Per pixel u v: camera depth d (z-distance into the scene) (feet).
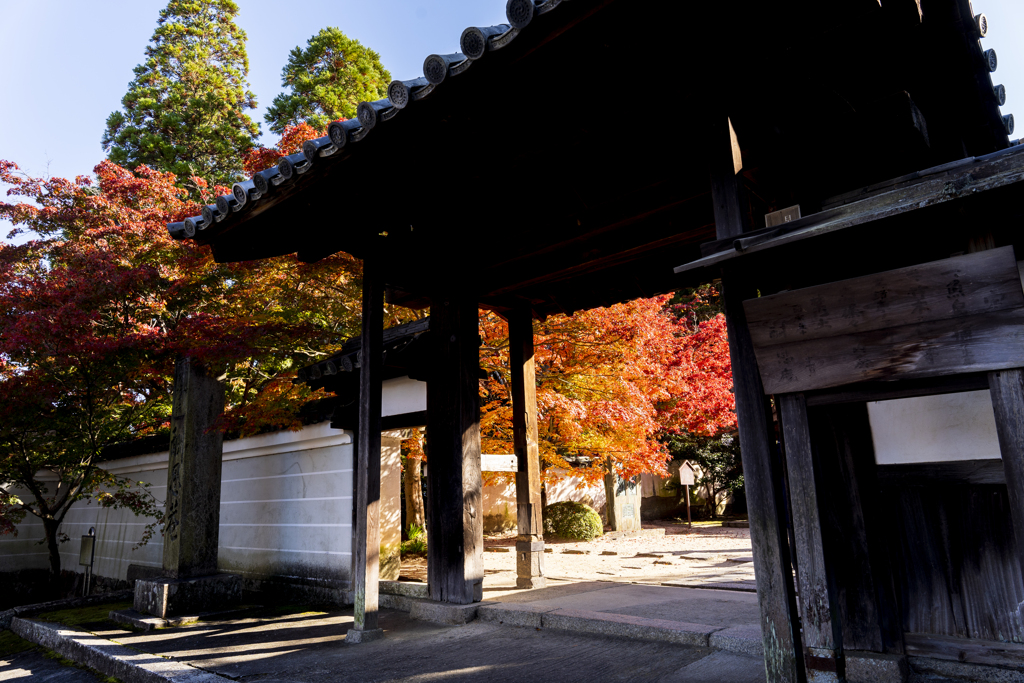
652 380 36.50
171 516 24.20
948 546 11.09
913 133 11.60
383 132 13.74
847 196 11.98
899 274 9.50
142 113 64.18
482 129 13.79
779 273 11.93
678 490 65.36
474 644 15.75
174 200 36.60
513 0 10.31
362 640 16.79
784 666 9.87
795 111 12.09
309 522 26.48
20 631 23.07
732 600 18.97
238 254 19.01
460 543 19.35
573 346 30.12
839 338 9.99
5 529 28.76
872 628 11.15
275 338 27.89
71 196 34.55
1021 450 8.55
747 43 10.71
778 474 10.50
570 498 57.67
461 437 19.85
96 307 28.07
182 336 25.79
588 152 15.39
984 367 8.83
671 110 12.67
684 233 17.90
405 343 21.06
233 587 23.72
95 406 29.84
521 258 20.67
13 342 23.72
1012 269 8.65
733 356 11.09
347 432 25.09
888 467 11.68
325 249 19.04
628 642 14.93
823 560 10.13
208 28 72.18
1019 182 7.95
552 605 18.34
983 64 11.85
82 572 41.16
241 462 31.09
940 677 10.61
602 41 10.71
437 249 21.04
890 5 9.87
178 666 15.03
